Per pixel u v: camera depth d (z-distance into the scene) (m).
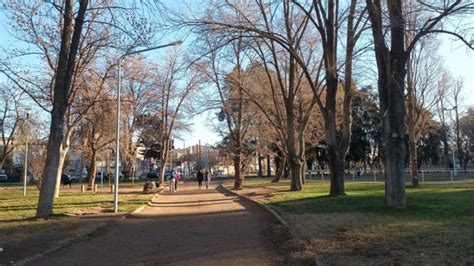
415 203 18.27
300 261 9.72
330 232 12.67
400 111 17.09
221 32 20.50
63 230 15.35
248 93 36.69
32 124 47.72
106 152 54.12
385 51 17.48
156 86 47.44
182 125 58.97
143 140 61.00
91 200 29.84
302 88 38.88
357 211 16.92
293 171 34.22
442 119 68.19
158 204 28.70
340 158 25.95
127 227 16.97
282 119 37.97
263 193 33.00
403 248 9.80
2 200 31.58
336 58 26.22
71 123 33.38
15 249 11.80
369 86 44.41
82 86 30.30
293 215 17.42
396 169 17.08
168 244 12.91
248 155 52.19
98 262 10.52
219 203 28.08
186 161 130.75
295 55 24.73
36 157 48.81
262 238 13.45
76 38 19.17
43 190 19.06
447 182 37.69
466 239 10.27
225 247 12.11
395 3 16.73
